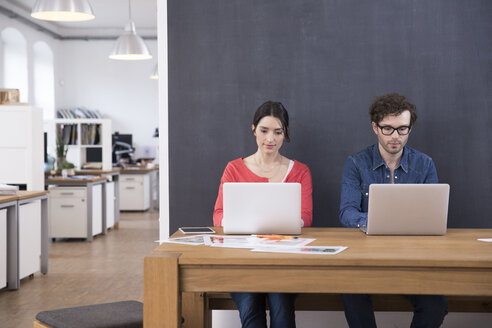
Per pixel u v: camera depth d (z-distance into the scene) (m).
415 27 3.49
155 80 13.12
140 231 8.45
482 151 3.49
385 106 2.86
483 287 1.94
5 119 5.93
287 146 3.57
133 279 5.12
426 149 3.51
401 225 2.48
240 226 2.54
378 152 3.04
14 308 4.14
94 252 6.60
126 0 10.66
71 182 7.46
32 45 11.48
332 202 3.55
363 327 2.55
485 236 2.48
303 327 3.39
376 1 3.50
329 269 1.97
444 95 3.49
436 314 2.40
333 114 3.54
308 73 3.54
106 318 2.30
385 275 1.96
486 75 3.48
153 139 13.16
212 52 3.57
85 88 13.12
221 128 3.58
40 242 5.36
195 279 2.00
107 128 8.81
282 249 2.12
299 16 3.54
